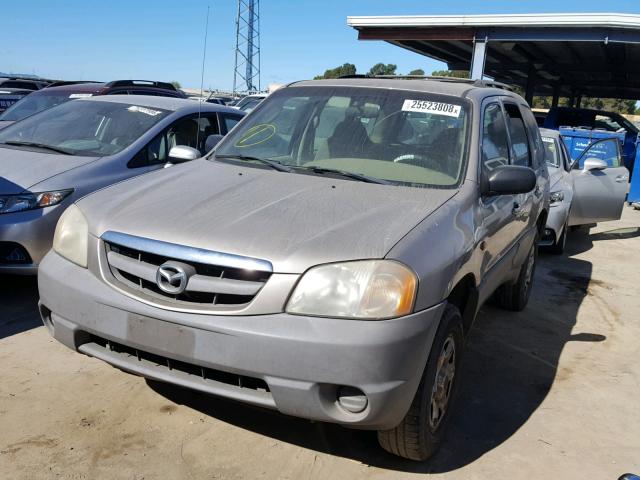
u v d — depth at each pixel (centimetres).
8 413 323
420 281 262
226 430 321
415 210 303
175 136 606
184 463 292
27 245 462
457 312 302
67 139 575
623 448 337
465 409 367
